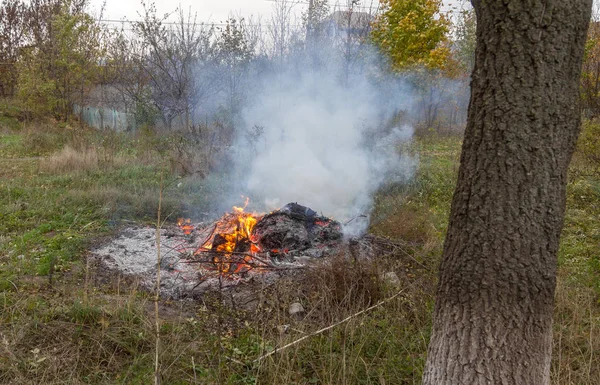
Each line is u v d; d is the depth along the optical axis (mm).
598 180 10133
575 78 2445
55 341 3934
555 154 2438
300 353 3822
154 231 7223
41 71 20156
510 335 2527
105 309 4375
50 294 4824
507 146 2439
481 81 2498
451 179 10438
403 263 6016
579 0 2357
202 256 5988
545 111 2395
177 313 4688
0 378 3459
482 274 2543
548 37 2346
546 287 2527
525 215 2459
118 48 20078
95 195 8648
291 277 5402
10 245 6273
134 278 5441
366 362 3830
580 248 6672
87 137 15117
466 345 2602
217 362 3787
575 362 3836
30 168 11570
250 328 4246
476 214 2541
